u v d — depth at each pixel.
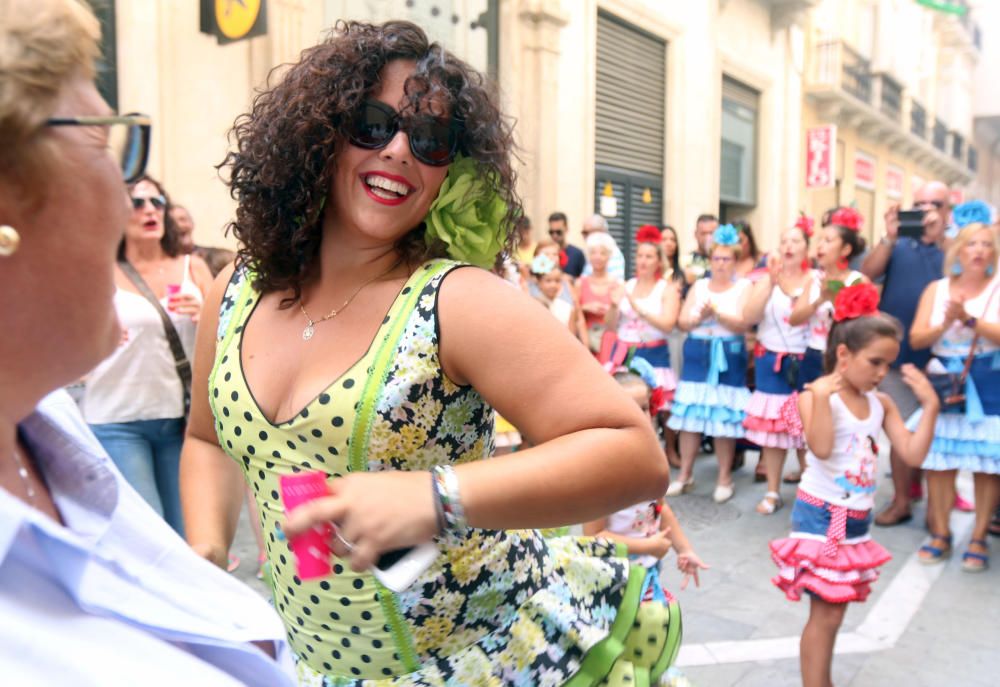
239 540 4.07
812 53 14.98
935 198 4.82
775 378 4.84
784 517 4.82
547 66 8.11
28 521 0.59
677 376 6.39
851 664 3.11
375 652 1.25
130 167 0.69
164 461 3.10
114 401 2.94
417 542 0.95
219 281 1.45
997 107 28.44
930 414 3.01
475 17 7.43
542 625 1.33
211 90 5.52
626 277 10.01
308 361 1.22
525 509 0.99
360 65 1.19
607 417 1.07
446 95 1.20
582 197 8.84
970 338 4.11
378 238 1.21
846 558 2.68
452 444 1.20
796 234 4.89
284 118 1.21
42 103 0.60
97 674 0.61
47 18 0.61
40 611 0.61
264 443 1.23
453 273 1.18
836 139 16.42
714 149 11.41
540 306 1.17
